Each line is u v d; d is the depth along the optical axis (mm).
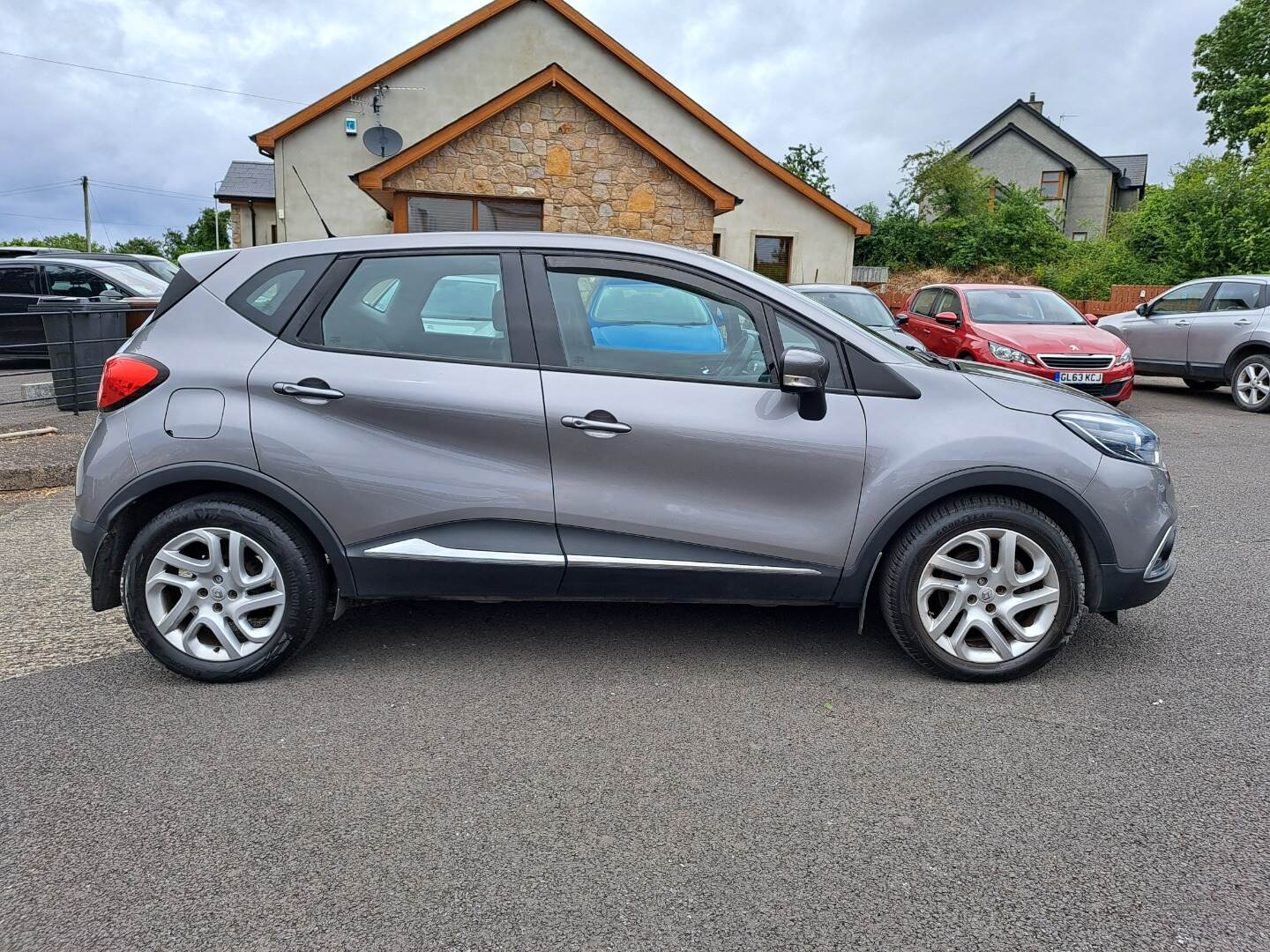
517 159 14719
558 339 3387
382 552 3338
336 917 2123
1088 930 2080
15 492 6535
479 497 3328
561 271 3438
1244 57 37438
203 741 2953
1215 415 10961
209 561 3330
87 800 2607
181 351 3350
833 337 3406
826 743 2961
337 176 18031
